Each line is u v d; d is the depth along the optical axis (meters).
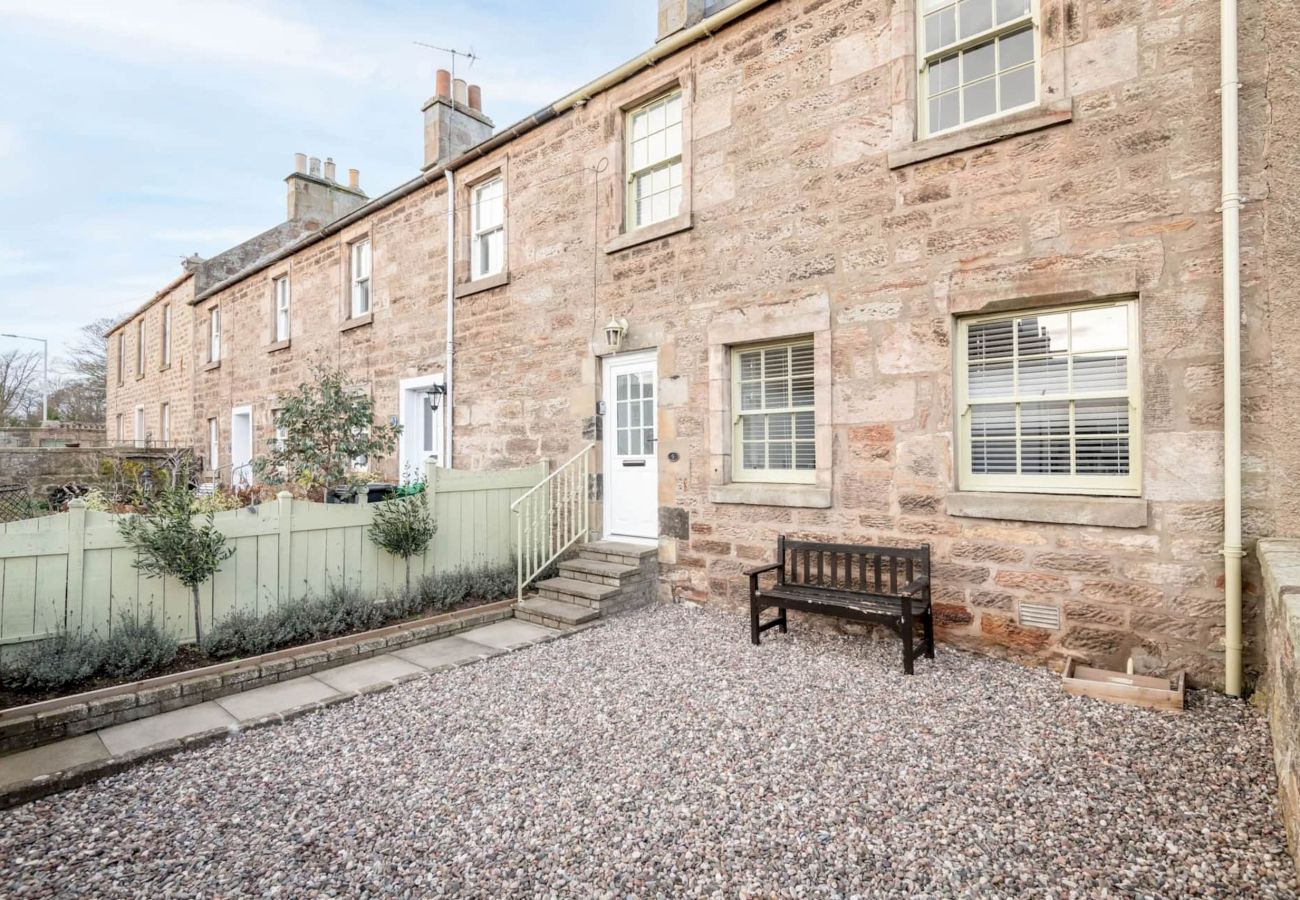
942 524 4.57
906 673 4.08
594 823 2.56
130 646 3.91
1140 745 3.07
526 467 7.02
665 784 2.86
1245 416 3.53
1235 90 3.49
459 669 4.48
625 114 6.80
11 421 33.47
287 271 11.86
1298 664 1.89
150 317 18.25
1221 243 3.61
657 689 4.01
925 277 4.65
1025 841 2.36
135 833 2.57
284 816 2.68
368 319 9.91
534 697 3.95
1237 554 3.46
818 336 5.16
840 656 4.53
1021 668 4.16
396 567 5.67
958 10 4.68
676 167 6.42
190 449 12.49
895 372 4.78
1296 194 3.39
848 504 5.02
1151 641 3.81
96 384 35.34
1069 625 4.07
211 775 3.04
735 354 5.88
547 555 6.56
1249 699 3.50
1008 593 4.30
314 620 4.81
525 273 7.66
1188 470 3.69
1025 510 4.18
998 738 3.20
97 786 2.95
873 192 4.91
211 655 4.29
